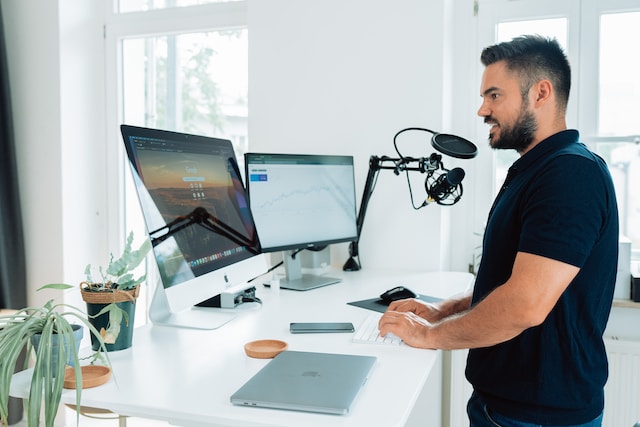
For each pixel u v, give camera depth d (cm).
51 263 284
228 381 110
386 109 236
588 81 240
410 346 131
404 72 233
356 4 237
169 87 297
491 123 136
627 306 221
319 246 220
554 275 111
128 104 302
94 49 293
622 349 224
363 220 232
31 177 284
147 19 289
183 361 121
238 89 284
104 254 302
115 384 108
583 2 239
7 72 274
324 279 210
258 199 190
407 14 231
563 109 130
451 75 250
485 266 135
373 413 96
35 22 278
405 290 177
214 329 145
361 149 240
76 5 282
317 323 148
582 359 122
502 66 131
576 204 112
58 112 277
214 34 287
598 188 116
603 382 127
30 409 98
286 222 199
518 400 125
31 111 282
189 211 148
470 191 257
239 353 127
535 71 128
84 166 291
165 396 102
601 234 119
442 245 237
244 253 171
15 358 102
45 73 278
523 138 131
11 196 278
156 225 133
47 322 106
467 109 255
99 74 296
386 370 116
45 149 281
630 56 236
